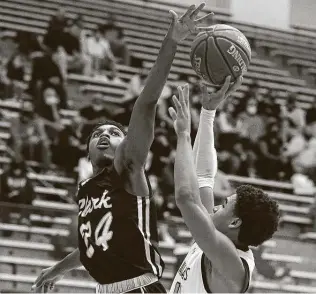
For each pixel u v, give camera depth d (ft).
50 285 12.69
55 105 39.27
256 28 66.08
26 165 33.55
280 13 67.92
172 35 10.26
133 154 10.29
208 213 10.88
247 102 47.26
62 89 42.47
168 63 10.23
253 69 59.67
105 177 10.66
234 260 9.99
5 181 32.19
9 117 41.65
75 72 48.08
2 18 53.06
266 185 43.32
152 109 10.29
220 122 44.19
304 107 55.31
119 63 52.60
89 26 56.03
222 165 42.04
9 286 27.30
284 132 47.06
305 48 65.16
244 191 10.51
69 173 36.27
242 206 10.35
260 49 63.31
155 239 10.59
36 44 45.55
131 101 40.83
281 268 30.63
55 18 47.85
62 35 47.52
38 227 28.09
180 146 10.25
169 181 35.53
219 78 11.84
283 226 39.75
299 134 48.03
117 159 10.48
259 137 45.44
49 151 36.47
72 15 57.31
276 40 64.85
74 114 42.88
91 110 39.22
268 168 44.06
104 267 10.36
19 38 45.62
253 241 10.40
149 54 57.06
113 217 10.34
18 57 43.91
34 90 40.09
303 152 46.21
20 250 27.71
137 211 10.40
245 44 11.86
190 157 10.18
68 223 28.02
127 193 10.44
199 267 10.43
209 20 64.28
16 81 43.50
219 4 68.13
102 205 10.44
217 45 11.72
